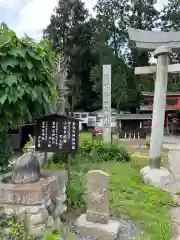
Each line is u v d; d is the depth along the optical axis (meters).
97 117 27.97
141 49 7.37
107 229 3.56
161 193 5.55
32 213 2.96
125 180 6.36
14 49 3.19
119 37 31.52
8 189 3.00
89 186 3.84
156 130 6.84
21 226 2.91
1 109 3.36
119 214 4.36
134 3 30.17
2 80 3.10
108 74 12.17
